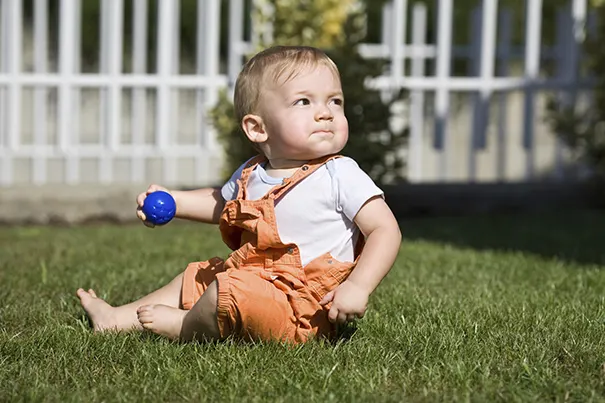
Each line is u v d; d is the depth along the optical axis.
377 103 9.62
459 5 20.47
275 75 4.40
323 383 3.79
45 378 3.92
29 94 17.91
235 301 4.18
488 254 7.53
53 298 5.63
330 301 4.16
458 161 16.97
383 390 3.77
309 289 4.31
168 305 4.73
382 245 4.22
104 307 4.75
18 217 9.84
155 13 20.22
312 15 9.78
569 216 10.32
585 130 10.92
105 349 4.29
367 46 11.47
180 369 3.98
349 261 4.38
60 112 10.66
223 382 3.84
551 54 13.30
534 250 8.00
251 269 4.38
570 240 8.64
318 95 4.38
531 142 11.52
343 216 4.36
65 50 10.54
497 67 16.28
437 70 11.18
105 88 10.68
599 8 10.72
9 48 10.48
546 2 20.48
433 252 7.67
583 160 11.07
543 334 4.54
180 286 4.77
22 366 4.07
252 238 4.43
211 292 4.23
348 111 9.53
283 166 4.49
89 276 6.32
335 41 9.76
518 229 9.38
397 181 9.80
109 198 10.05
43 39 11.35
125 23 20.16
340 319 4.12
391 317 4.96
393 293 5.61
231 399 3.63
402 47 10.83
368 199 4.29
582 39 11.17
